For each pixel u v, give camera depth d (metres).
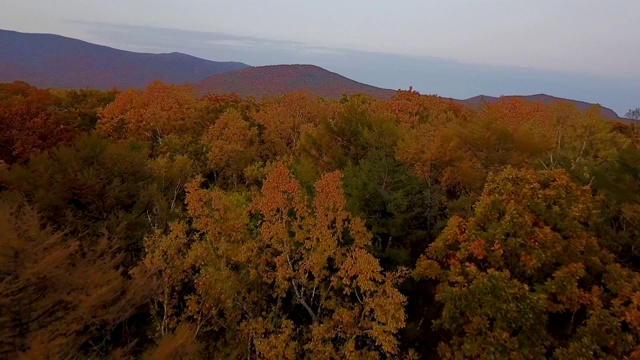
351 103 29.77
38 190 16.83
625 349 11.20
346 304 16.44
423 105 51.50
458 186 23.88
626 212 17.08
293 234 17.56
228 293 15.40
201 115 45.50
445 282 14.13
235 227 16.88
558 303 13.47
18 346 8.48
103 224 17.72
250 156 33.25
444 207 23.14
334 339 16.70
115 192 18.41
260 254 17.02
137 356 14.21
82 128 35.38
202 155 33.03
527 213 13.49
